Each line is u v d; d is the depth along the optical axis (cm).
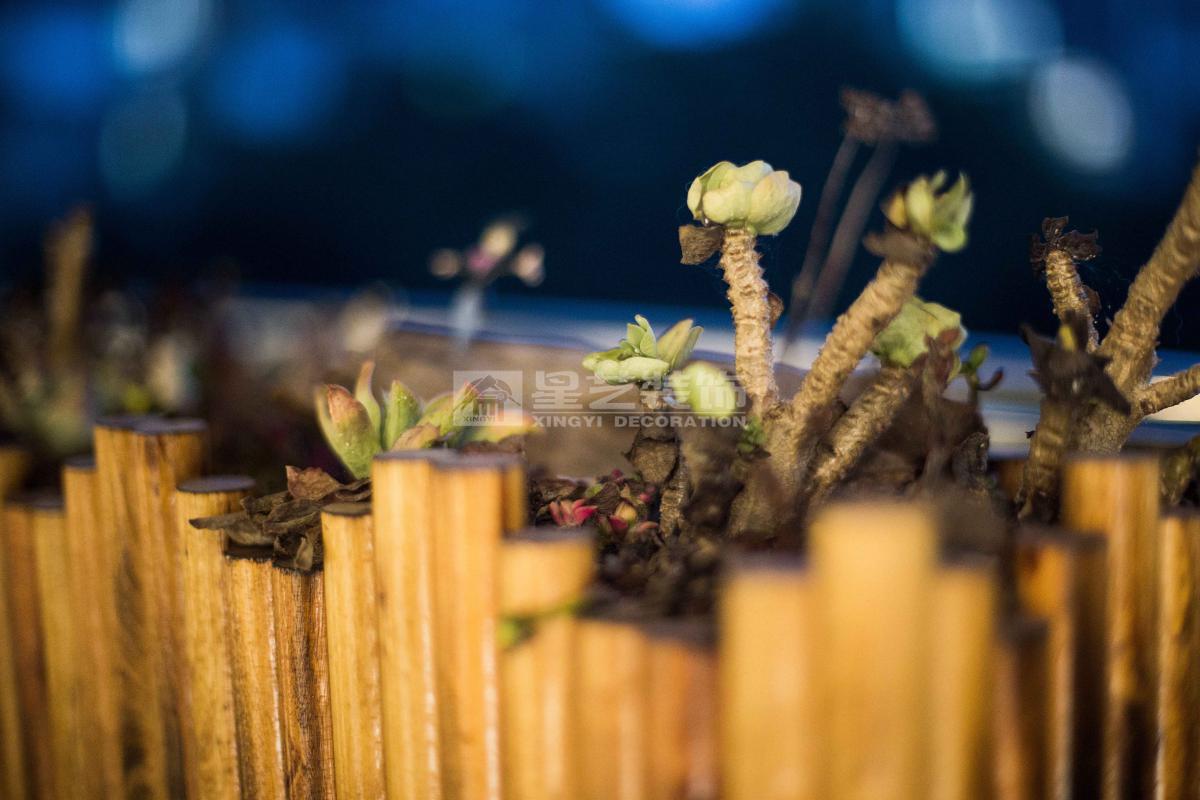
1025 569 54
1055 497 58
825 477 59
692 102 240
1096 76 198
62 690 71
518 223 90
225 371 79
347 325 86
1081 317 58
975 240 163
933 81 209
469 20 257
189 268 281
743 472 59
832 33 223
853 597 51
